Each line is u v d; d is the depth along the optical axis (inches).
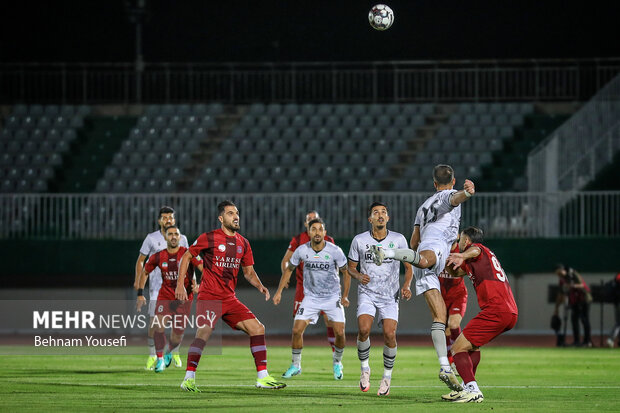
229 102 4749.0
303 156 3981.3
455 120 4146.2
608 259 3235.7
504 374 1787.6
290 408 1200.2
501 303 1267.2
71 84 4601.4
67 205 3639.3
